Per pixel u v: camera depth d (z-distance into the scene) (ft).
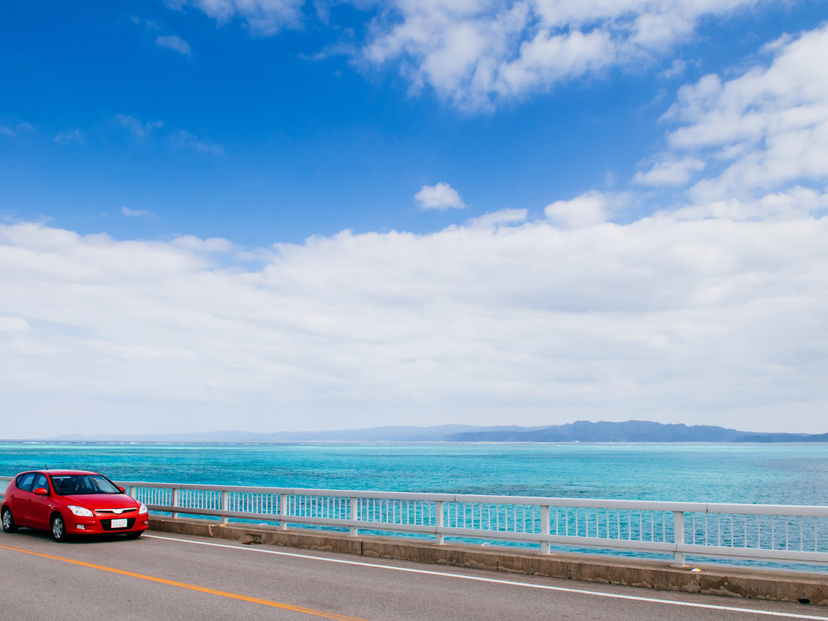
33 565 34.86
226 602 25.81
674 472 293.84
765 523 88.63
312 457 520.83
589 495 171.22
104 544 43.83
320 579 30.83
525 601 26.25
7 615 23.66
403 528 38.24
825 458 508.94
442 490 184.34
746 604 25.73
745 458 516.32
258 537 44.45
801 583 26.05
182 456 515.91
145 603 25.59
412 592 27.91
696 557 66.18
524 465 375.04
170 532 50.52
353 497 41.19
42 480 49.73
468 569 33.73
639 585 29.27
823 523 87.35
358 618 23.39
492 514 102.78
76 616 23.52
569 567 31.30
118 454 560.61
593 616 23.76
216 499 94.68
